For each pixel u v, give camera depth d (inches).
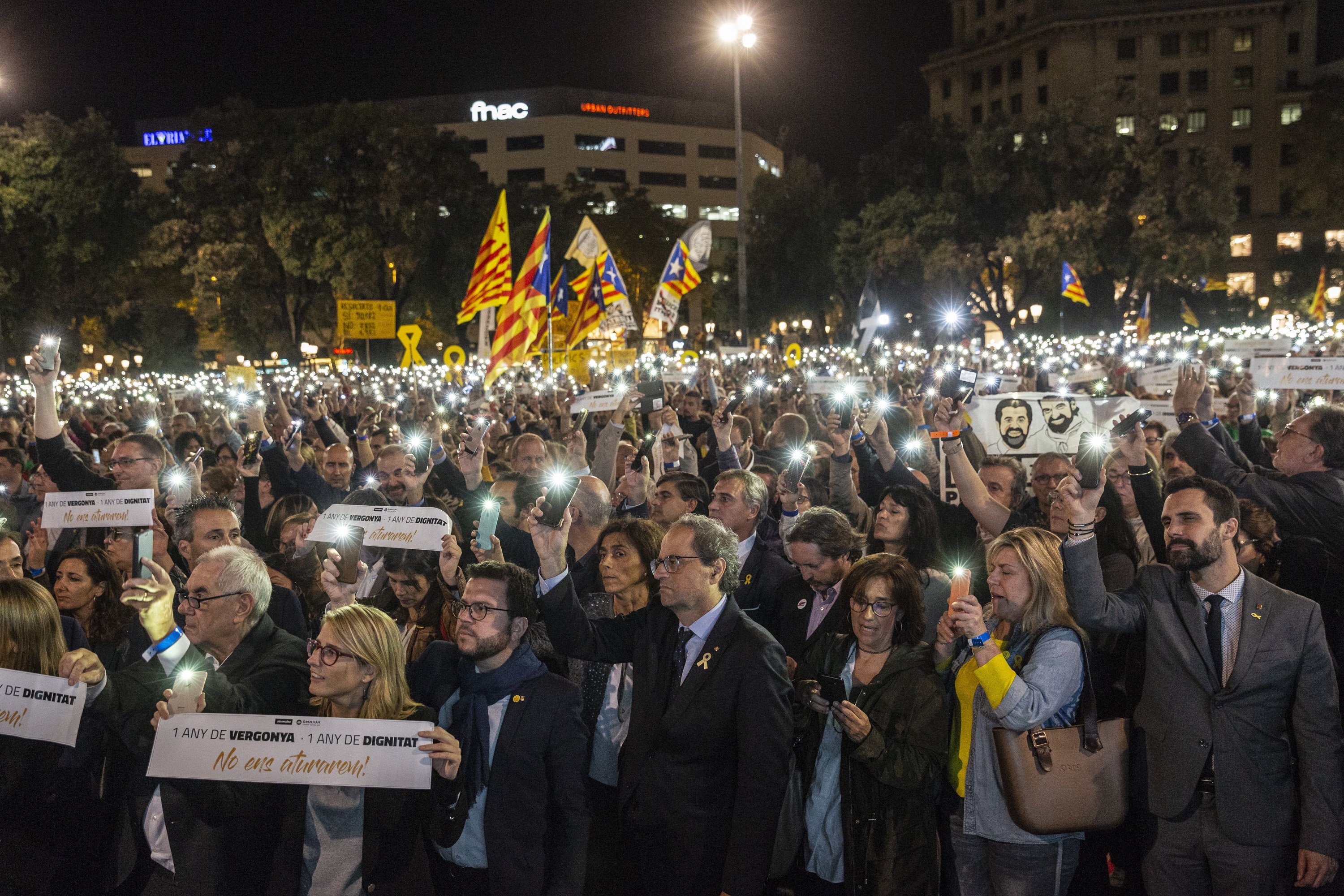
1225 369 497.0
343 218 1400.1
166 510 230.5
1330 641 186.2
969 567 210.7
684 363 789.2
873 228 1579.7
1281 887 143.6
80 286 1450.5
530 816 139.9
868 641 153.0
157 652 139.9
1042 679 140.2
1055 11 2807.6
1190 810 145.6
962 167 1560.0
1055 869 145.6
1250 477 196.1
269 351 1632.6
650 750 148.2
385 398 641.0
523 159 3489.2
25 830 142.7
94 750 144.9
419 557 175.0
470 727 141.1
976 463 266.8
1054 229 1429.6
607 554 171.0
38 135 1347.2
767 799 141.0
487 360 651.5
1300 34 2906.0
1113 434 176.7
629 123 3545.8
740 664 145.5
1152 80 2787.9
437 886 147.3
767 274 1785.2
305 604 208.2
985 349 945.5
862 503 253.6
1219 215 1488.7
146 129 3560.5
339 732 127.9
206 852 135.9
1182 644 147.3
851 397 252.7
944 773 155.0
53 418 229.8
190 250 1481.3
